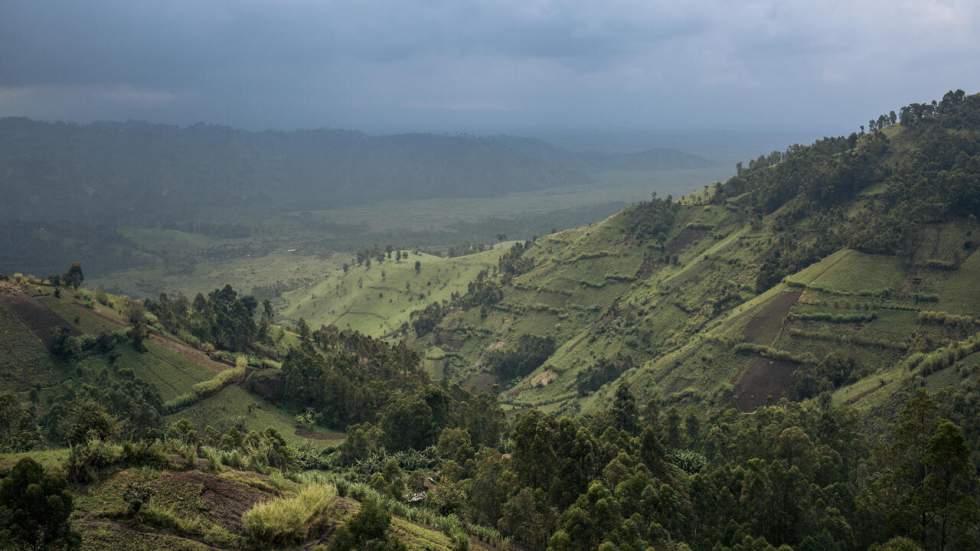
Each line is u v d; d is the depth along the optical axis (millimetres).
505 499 64875
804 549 56781
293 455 80750
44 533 34625
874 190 197625
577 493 64125
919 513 56188
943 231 158125
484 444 99562
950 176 163875
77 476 43531
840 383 135250
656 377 162875
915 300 145750
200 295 166750
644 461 70688
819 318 152250
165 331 137000
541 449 66562
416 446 101812
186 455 49625
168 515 41438
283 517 42844
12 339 112062
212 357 133750
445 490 67312
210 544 40688
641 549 51031
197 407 113625
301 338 167375
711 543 59531
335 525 46188
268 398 124438
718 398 144875
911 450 62125
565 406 177125
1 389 103000
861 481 73875
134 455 47031
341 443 100812
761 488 61312
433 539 51812
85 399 86688
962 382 102500
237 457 53438
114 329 123500
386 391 128875
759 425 93688
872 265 160125
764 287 185000
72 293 132500
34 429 77375
